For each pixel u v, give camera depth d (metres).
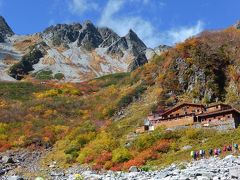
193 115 81.94
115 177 30.41
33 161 82.31
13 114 119.69
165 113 89.88
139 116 101.12
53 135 100.25
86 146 85.06
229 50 114.81
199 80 105.62
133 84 133.38
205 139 70.50
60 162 79.00
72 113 124.81
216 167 33.31
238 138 64.06
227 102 98.19
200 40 119.88
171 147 69.50
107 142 82.12
